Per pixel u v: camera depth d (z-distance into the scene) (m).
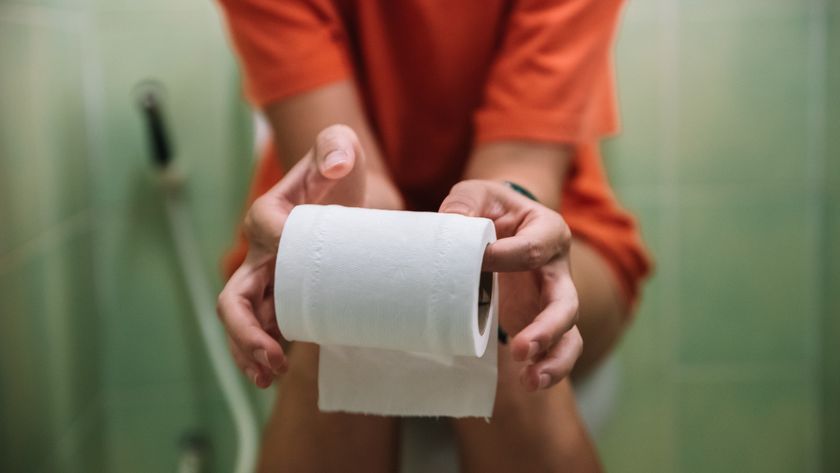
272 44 0.76
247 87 0.85
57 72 1.13
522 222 0.51
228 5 0.79
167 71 1.25
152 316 1.31
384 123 0.90
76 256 1.19
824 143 1.26
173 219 1.26
